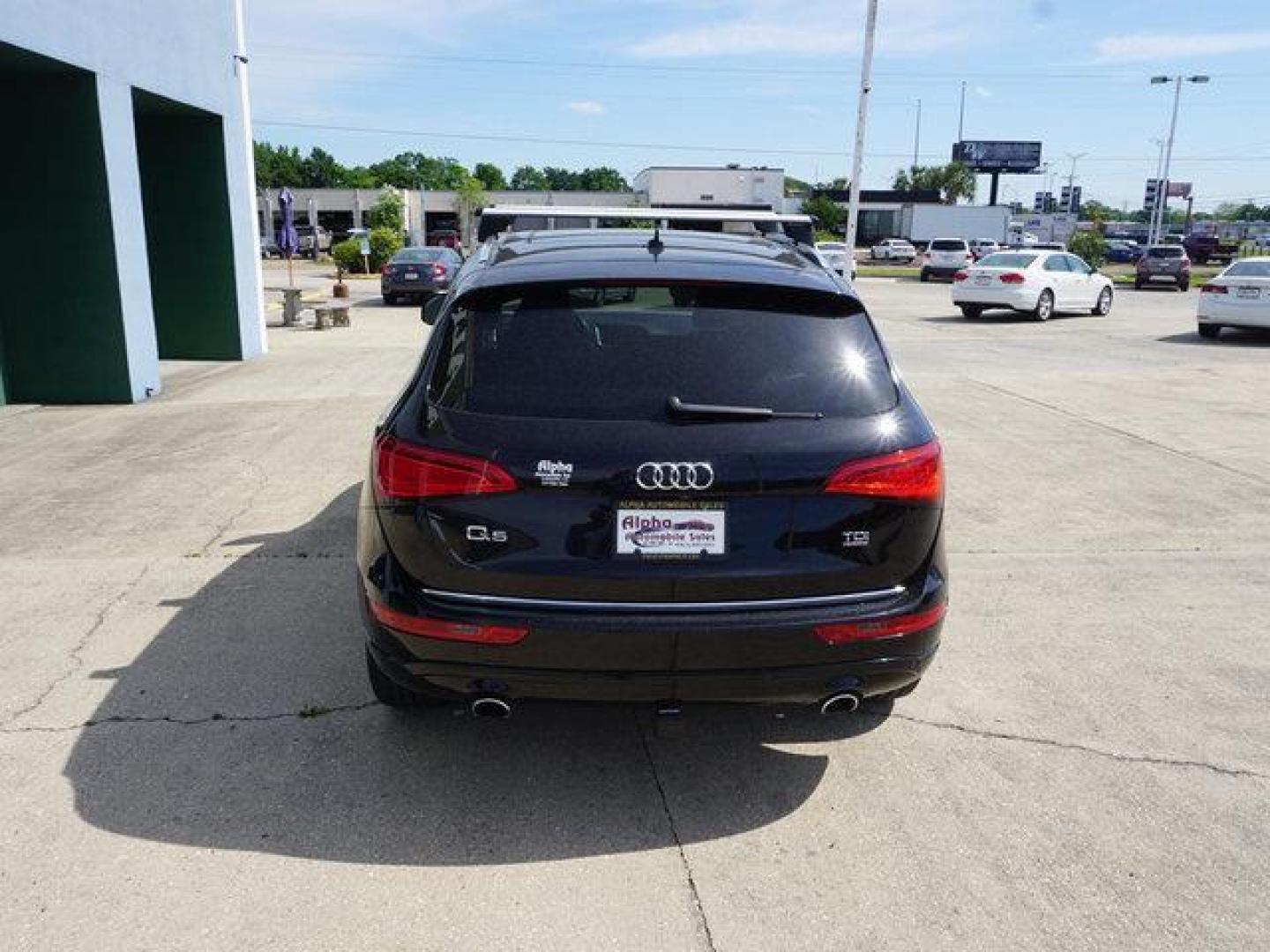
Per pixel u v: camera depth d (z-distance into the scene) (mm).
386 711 3740
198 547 5449
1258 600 4965
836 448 2885
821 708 3084
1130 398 10383
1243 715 3830
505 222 8211
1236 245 60594
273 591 4832
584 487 2791
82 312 9727
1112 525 6121
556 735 3623
